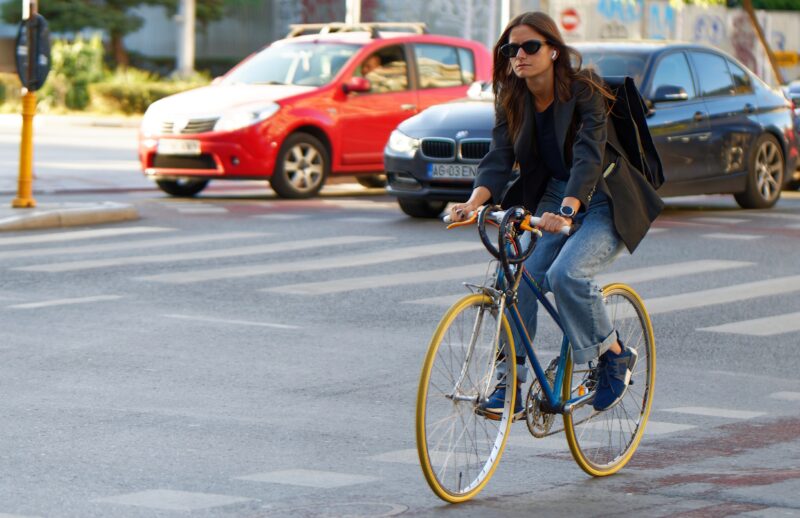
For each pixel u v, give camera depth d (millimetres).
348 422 18391
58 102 94938
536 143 15547
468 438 14844
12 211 39156
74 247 34625
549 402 15641
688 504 14641
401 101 49062
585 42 44031
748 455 17062
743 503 14664
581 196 15062
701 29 111438
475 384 14891
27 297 27656
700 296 29031
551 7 103875
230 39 129750
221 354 22719
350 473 15781
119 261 32375
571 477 15938
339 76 47938
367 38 49438
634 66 42156
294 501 14516
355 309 26969
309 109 46781
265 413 18781
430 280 30375
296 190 46781
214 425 18016
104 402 19219
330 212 42938
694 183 42781
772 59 87250
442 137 39844
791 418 19250
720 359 23328
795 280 31109
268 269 31547
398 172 40562
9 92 94625
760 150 45094
